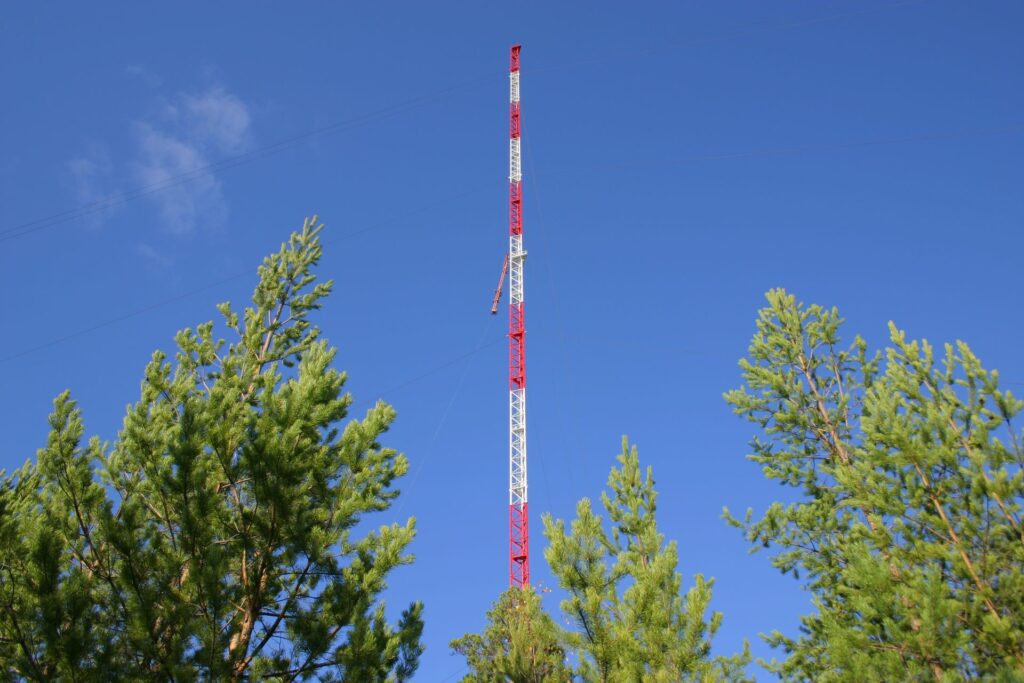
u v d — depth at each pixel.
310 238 20.69
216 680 10.45
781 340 22.50
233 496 13.01
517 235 42.19
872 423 16.77
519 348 39.16
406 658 12.63
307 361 13.52
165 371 15.59
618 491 14.22
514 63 47.66
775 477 21.19
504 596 29.55
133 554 11.05
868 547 14.96
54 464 11.92
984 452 15.61
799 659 17.92
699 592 12.47
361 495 13.21
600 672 12.13
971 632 13.87
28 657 10.21
